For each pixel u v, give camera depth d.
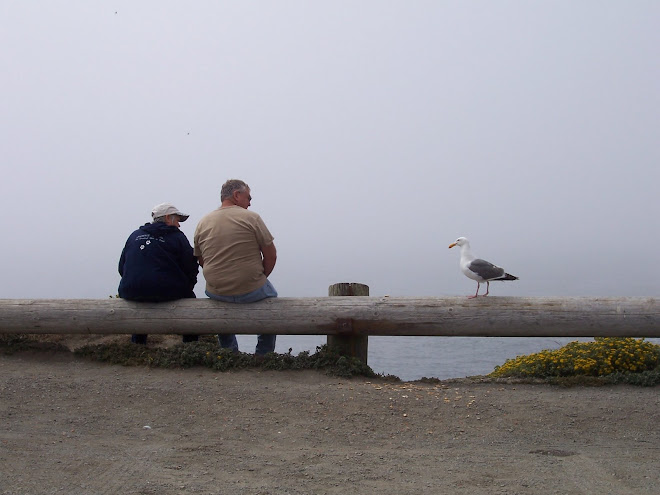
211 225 6.23
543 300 6.11
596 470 4.30
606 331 6.01
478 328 6.11
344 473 4.23
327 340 6.53
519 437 4.89
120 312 6.41
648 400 5.64
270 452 4.57
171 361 6.26
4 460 4.31
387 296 6.32
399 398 5.60
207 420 5.14
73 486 3.98
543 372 6.35
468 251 6.22
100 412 5.26
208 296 6.46
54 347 6.58
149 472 4.20
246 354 6.37
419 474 4.23
